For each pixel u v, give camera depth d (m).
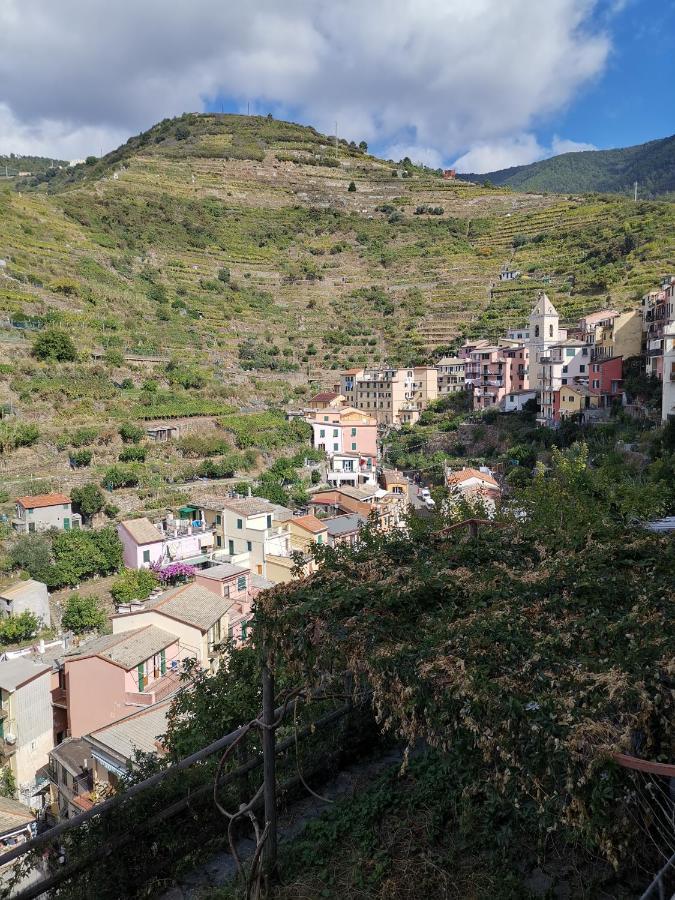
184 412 55.81
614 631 5.04
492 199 144.12
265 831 5.54
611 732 4.04
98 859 5.53
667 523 11.02
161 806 5.93
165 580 35.97
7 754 22.78
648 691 4.35
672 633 5.04
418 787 6.60
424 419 76.38
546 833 5.13
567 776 3.97
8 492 39.97
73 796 19.34
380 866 5.55
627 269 86.12
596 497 16.36
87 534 37.59
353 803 6.59
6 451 43.22
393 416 79.19
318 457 59.59
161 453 50.25
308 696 6.30
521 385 71.44
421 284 107.12
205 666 24.31
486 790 5.06
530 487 16.91
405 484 53.59
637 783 3.98
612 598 5.82
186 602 26.02
